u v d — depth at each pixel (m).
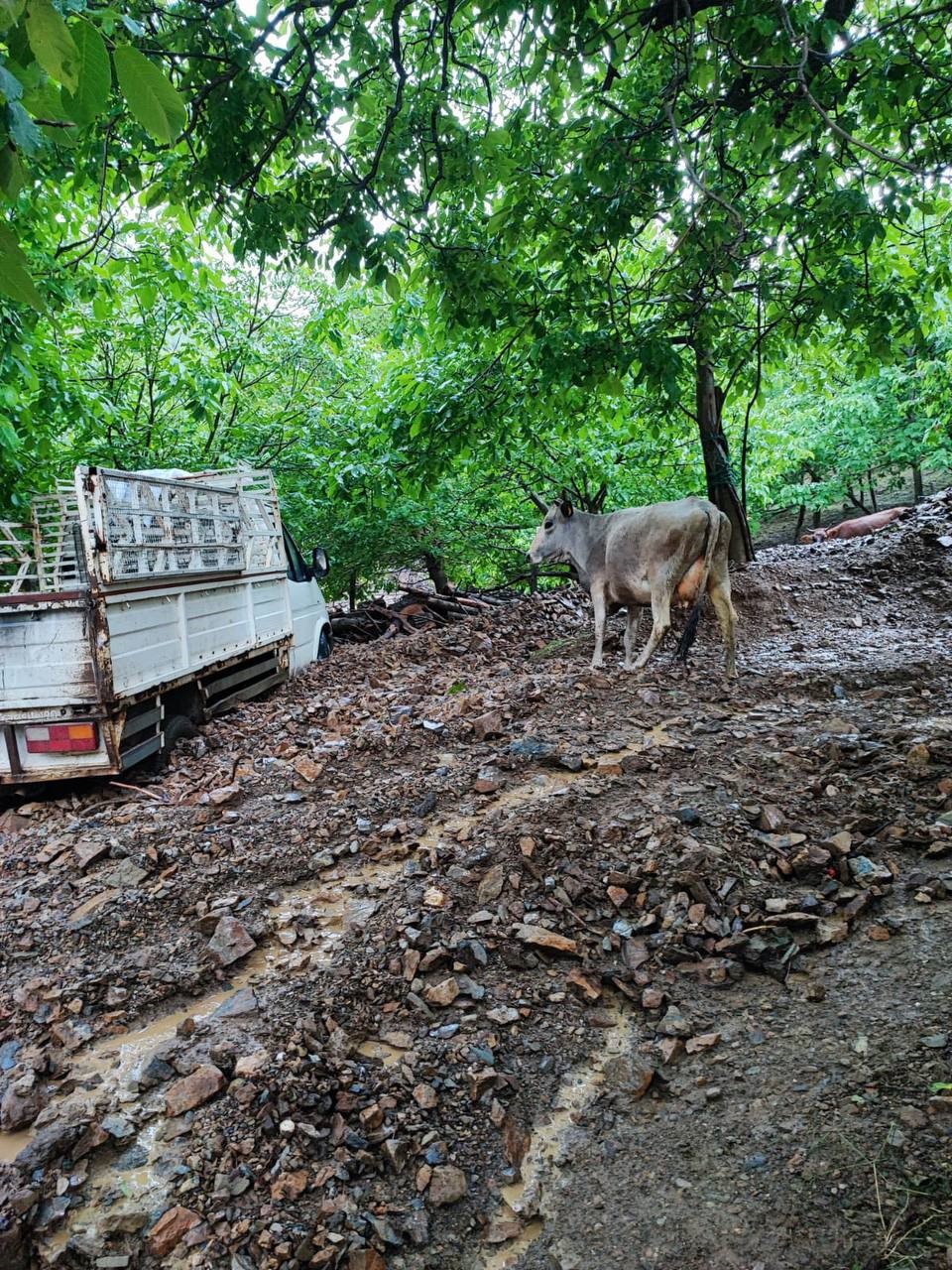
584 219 5.72
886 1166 2.24
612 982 3.22
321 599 9.98
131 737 5.37
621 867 3.79
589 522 7.11
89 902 3.98
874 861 3.71
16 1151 2.63
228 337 11.33
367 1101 2.67
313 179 4.79
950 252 7.77
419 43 4.99
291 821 4.67
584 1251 2.18
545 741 5.33
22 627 4.96
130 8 3.59
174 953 3.58
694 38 4.71
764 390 15.70
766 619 9.03
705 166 5.41
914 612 9.26
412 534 13.38
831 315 6.34
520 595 13.16
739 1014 3.00
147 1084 2.82
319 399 12.84
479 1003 3.12
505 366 8.12
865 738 4.82
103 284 7.70
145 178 6.37
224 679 6.92
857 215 5.44
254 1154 2.48
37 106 1.57
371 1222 2.26
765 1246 2.09
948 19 4.88
